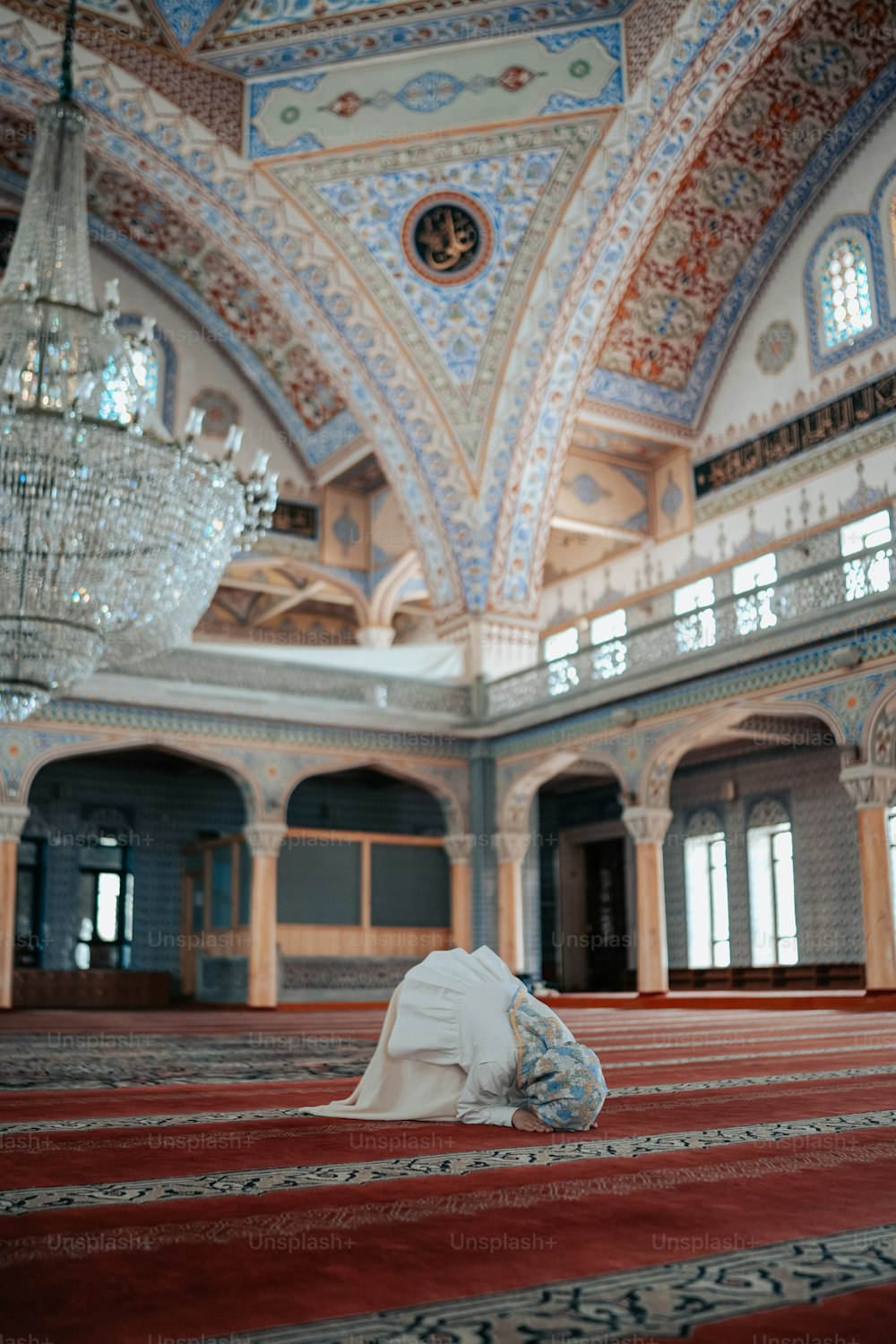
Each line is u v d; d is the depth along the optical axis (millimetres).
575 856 18031
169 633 8812
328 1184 2256
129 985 15422
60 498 7844
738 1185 2238
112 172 14086
